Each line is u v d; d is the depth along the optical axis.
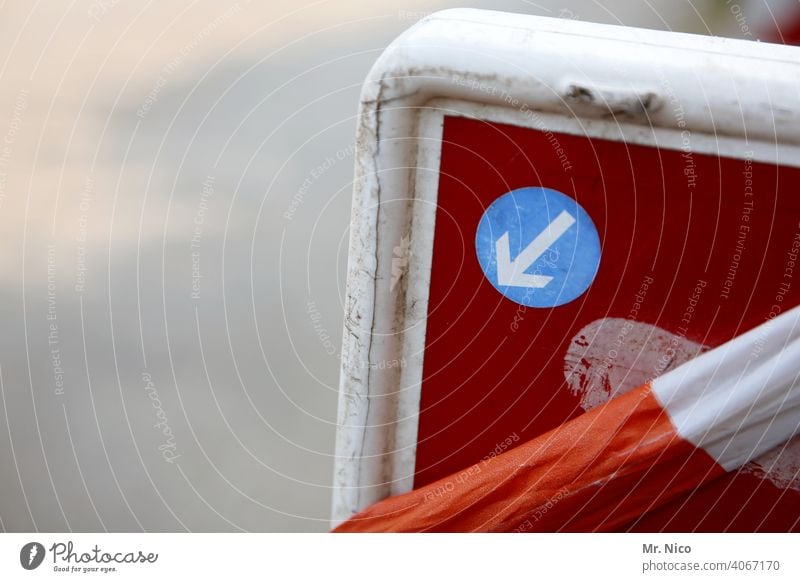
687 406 1.35
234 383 3.03
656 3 4.33
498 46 1.34
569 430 1.39
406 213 1.43
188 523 2.56
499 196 1.40
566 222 1.39
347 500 1.54
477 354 1.47
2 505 2.64
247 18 4.62
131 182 3.74
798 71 1.28
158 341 3.17
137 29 4.54
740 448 1.34
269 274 3.35
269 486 2.68
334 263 3.37
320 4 4.56
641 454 1.35
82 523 2.56
